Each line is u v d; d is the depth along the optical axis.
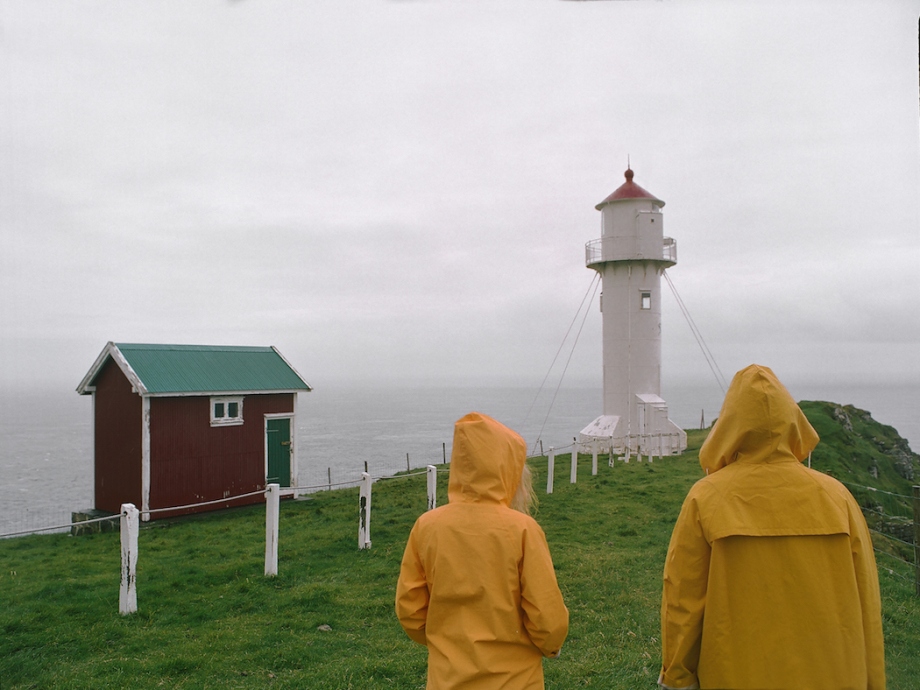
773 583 3.48
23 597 10.50
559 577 10.48
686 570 3.67
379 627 8.60
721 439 3.83
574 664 7.20
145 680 7.13
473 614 3.88
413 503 18.44
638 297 31.17
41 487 62.25
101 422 20.86
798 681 3.38
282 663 7.51
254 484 21.56
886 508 20.34
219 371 21.36
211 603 9.73
